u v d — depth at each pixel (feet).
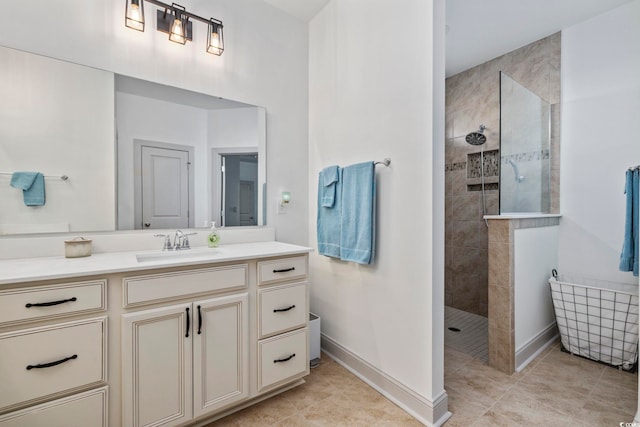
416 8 5.01
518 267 6.57
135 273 3.89
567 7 7.11
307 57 7.93
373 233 5.69
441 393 4.91
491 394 5.55
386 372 5.61
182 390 4.25
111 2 5.20
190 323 4.32
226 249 5.70
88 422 3.59
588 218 7.66
